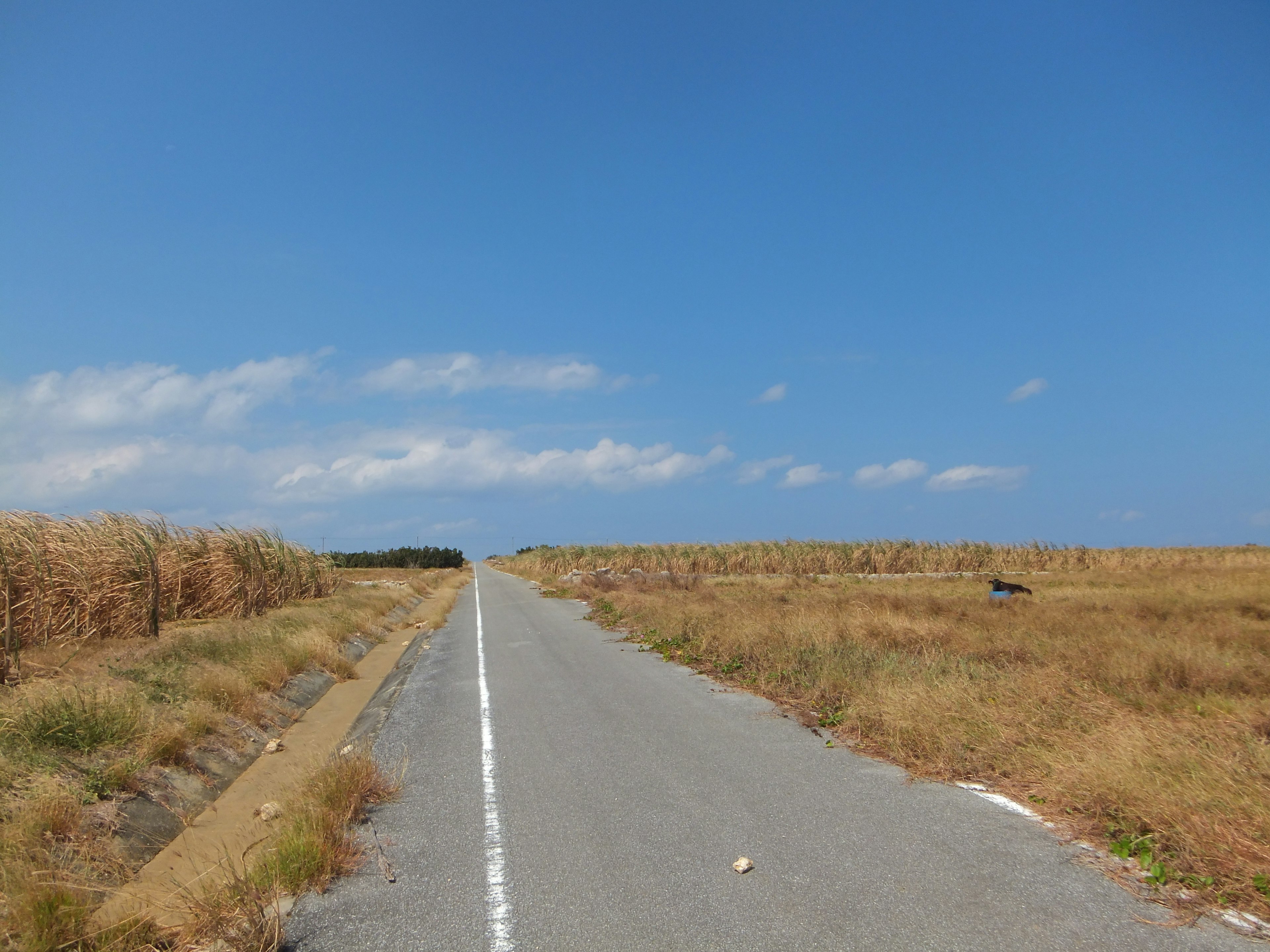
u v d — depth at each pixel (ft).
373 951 13.03
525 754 26.02
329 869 16.21
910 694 27.61
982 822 18.10
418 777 23.97
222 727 30.45
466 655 52.49
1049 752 21.53
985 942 12.49
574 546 171.83
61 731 23.53
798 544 153.79
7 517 45.62
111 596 48.93
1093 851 16.21
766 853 16.58
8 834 16.62
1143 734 21.02
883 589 93.86
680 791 21.25
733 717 30.04
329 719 38.37
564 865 16.44
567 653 50.80
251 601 67.67
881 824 18.08
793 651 39.50
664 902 14.40
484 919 14.06
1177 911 13.44
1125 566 143.84
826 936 12.87
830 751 24.84
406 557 338.13
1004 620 50.85
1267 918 13.09
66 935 13.69
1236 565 130.82
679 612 60.54
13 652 35.81
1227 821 16.14
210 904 14.49
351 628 65.46
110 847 19.11
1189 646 35.60
